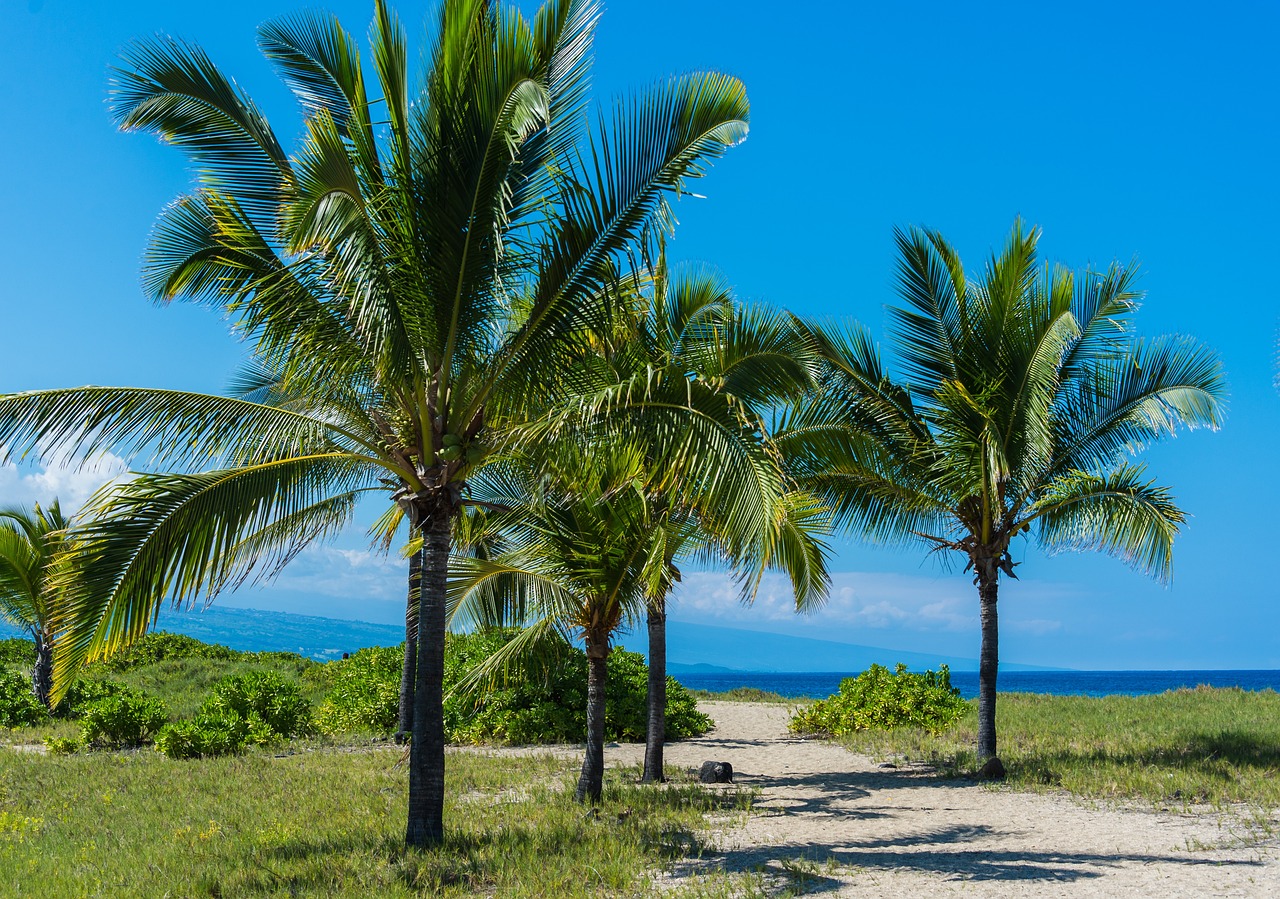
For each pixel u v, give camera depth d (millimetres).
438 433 7891
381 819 8992
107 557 6727
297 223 6723
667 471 7402
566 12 7645
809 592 10227
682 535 10133
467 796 10758
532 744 16625
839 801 10516
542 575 10078
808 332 12500
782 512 6770
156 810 9742
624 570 9656
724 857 7449
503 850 7336
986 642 12703
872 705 17812
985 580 12734
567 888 6266
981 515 12867
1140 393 12094
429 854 7152
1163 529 11227
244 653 31312
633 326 8586
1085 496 12102
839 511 13391
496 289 7621
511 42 7148
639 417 7355
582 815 9008
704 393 7297
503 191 7078
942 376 12781
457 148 7191
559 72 7621
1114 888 6180
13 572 19234
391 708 18000
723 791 11320
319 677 25531
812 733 18547
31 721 19344
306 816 9211
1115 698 23062
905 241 12820
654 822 8695
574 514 9445
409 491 8016
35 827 8789
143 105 7168
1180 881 6328
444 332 7676
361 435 8336
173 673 26641
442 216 7281
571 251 7492
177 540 6953
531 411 8188
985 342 12414
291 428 7660
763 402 9531
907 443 12773
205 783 11469
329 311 7570
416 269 7371
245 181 7562
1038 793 10680
